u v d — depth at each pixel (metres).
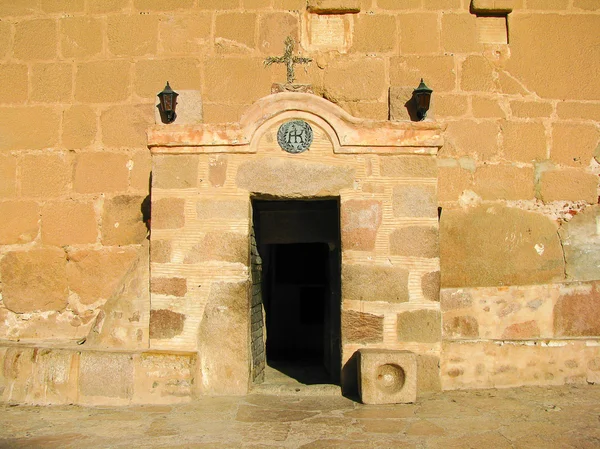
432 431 4.39
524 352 5.96
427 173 5.58
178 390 5.26
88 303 6.77
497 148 6.75
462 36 6.92
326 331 7.15
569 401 5.30
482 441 4.17
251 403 5.19
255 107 5.62
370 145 5.58
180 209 5.62
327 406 5.08
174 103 5.84
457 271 6.51
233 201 5.61
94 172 6.92
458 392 5.64
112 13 7.09
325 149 5.61
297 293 9.31
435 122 5.59
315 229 6.70
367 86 6.88
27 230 6.88
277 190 5.60
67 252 6.83
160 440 4.22
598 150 6.77
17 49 7.10
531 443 4.13
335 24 7.01
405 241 5.54
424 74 6.87
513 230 6.59
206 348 5.49
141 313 5.77
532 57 6.88
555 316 6.46
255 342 5.91
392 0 6.99
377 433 4.34
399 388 5.17
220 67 6.95
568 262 6.56
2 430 4.53
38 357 5.45
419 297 5.50
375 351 5.27
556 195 6.69
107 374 5.32
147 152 6.91
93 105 7.00
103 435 4.36
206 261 5.56
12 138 6.99
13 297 6.81
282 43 6.97
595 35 6.92
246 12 7.00
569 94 6.85
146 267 5.83
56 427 4.59
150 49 7.02
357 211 5.56
